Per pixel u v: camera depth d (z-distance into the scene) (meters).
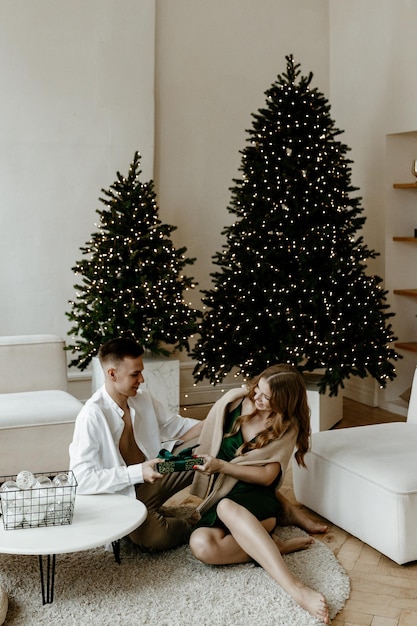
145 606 2.97
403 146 6.43
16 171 6.06
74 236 6.28
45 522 2.89
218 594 3.06
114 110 6.31
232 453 3.52
